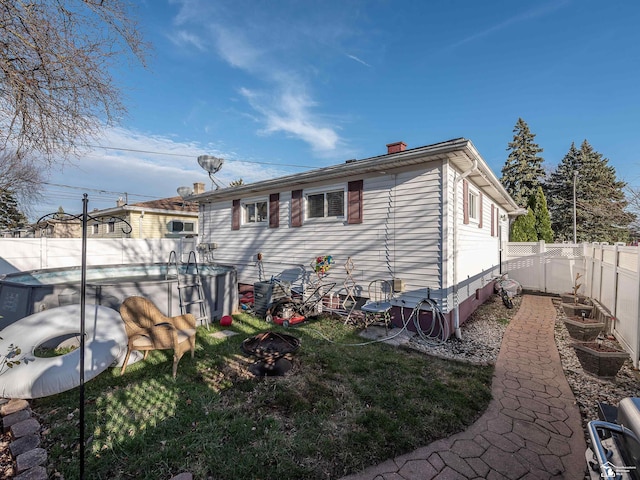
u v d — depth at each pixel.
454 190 5.77
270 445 2.46
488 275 9.57
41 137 3.86
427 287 5.61
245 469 2.21
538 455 2.40
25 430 2.61
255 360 4.18
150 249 11.10
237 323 6.20
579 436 2.65
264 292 6.72
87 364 3.23
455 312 5.70
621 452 1.58
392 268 6.07
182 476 2.09
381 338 5.32
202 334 5.43
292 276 7.88
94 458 2.32
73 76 3.70
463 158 5.45
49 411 2.97
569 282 10.12
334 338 5.29
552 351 4.82
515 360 4.42
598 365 3.81
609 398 3.34
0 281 4.64
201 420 2.81
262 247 8.72
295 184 7.74
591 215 20.39
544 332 5.91
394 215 6.05
